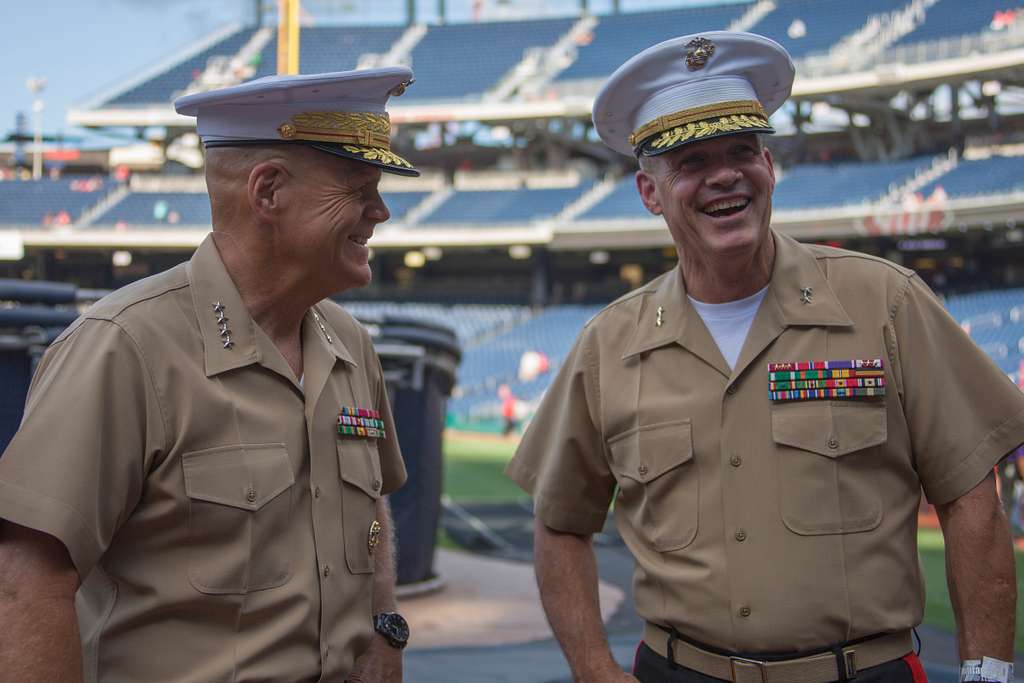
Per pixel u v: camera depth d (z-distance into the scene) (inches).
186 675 74.7
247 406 79.0
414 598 298.8
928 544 405.7
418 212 1408.7
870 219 1130.7
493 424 1122.7
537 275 1423.5
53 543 70.7
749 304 101.0
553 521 110.6
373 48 1603.1
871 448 95.0
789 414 95.9
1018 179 1099.9
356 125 81.2
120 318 76.5
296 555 79.6
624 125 106.1
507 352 1328.7
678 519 98.9
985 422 95.3
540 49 1536.7
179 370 77.0
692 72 99.9
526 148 1462.8
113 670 75.0
